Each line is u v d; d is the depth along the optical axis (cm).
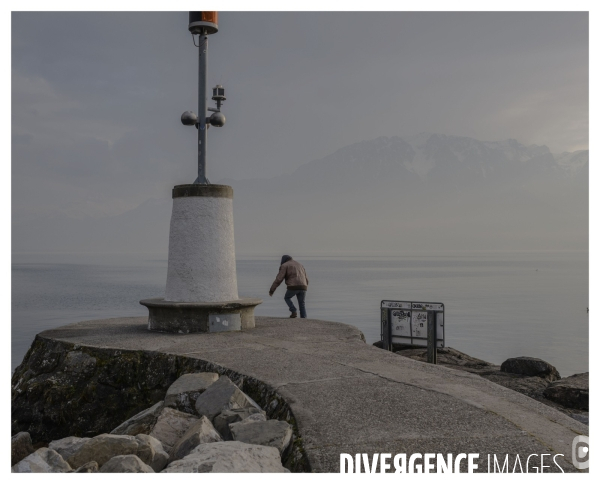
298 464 436
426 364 735
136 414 704
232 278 1078
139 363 806
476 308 6881
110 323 1166
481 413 521
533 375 936
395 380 643
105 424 776
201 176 1083
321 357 778
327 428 485
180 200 1066
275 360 753
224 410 562
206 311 1011
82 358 840
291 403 553
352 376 662
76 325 1122
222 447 429
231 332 1015
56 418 789
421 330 1009
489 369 988
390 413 523
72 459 461
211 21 1070
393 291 9825
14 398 841
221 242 1066
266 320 1230
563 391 762
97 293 9819
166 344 871
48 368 866
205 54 1077
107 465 421
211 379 655
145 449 467
